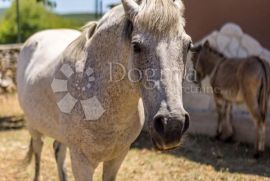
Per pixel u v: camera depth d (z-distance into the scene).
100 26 2.65
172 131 1.98
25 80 3.61
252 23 6.98
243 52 7.02
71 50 2.86
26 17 19.12
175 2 2.32
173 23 2.06
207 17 7.38
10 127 7.41
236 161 5.65
